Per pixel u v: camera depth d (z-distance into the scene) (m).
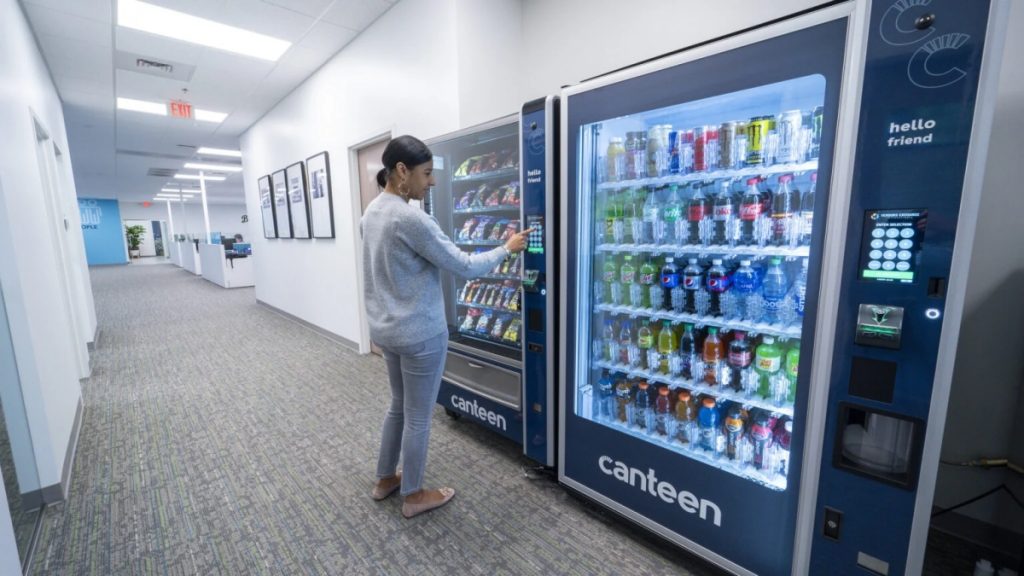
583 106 1.42
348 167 3.69
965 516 1.48
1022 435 1.34
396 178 1.47
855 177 0.92
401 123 3.01
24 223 2.06
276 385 3.07
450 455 2.11
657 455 1.40
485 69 2.62
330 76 3.80
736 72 1.08
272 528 1.61
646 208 1.50
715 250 1.31
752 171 1.20
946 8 0.80
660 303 1.51
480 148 2.25
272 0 2.85
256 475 1.96
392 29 2.99
